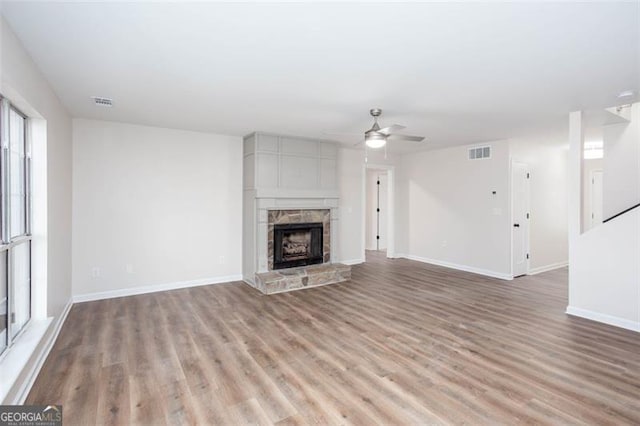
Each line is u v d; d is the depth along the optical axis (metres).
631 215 3.49
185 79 2.95
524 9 1.88
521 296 4.62
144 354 2.82
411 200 7.42
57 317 3.30
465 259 6.30
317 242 5.76
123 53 2.45
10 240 2.42
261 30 2.12
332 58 2.53
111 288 4.46
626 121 4.37
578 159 3.90
